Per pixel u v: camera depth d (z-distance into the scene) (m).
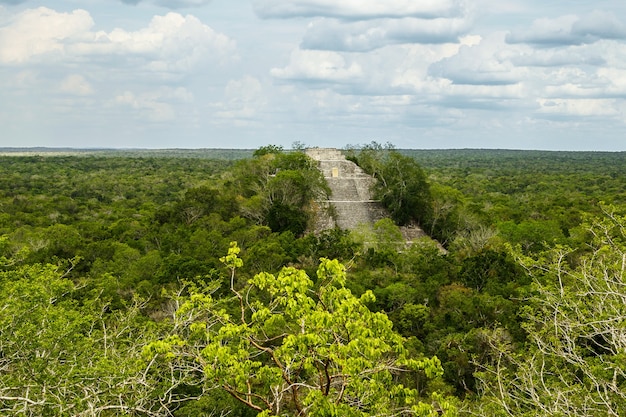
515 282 39.28
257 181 73.81
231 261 13.90
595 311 18.08
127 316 24.56
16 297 17.28
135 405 16.28
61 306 22.75
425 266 44.34
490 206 80.25
